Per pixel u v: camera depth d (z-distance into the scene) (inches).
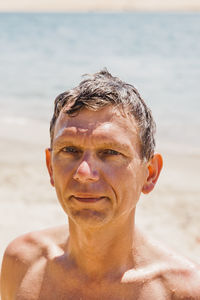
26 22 2410.2
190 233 221.0
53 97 627.5
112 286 68.3
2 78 787.4
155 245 72.1
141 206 255.8
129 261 69.8
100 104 61.1
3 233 214.1
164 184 289.7
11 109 536.4
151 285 67.4
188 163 331.9
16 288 77.5
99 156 60.9
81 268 70.8
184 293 66.4
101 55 1101.1
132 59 1018.7
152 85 701.9
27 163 321.1
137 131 63.5
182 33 1604.3
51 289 72.5
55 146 62.7
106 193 59.9
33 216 234.2
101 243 66.6
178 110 530.9
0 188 272.1
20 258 80.4
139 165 63.9
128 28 1920.5
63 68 908.6
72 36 1596.9
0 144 372.2
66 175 60.7
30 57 1087.0
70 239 73.1
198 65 903.1
